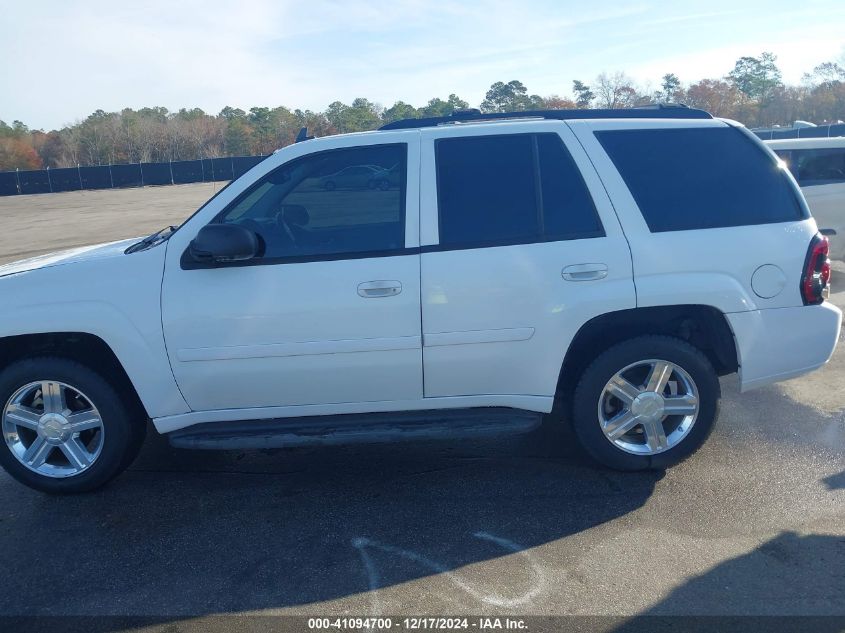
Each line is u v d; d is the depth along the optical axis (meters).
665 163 4.27
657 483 4.33
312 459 4.88
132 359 4.08
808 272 4.24
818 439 4.85
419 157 4.19
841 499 4.05
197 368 4.10
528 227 4.13
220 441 4.18
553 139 4.24
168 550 3.79
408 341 4.07
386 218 4.12
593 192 4.17
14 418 4.34
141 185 56.94
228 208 4.16
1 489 4.60
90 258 4.32
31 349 4.38
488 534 3.84
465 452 4.89
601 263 4.08
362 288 4.02
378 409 4.26
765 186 4.30
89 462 4.37
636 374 4.41
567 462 4.68
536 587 3.36
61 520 4.15
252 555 3.72
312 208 4.15
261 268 4.05
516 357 4.14
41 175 55.91
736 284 4.15
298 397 4.19
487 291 4.05
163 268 4.10
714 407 4.34
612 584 3.36
